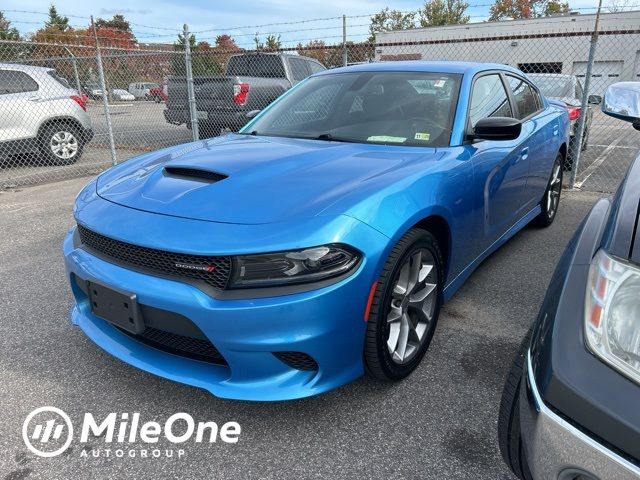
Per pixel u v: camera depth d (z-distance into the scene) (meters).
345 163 2.51
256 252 1.88
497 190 3.23
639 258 1.26
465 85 3.17
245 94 9.09
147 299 2.01
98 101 12.30
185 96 9.66
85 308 2.58
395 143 2.90
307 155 2.65
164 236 2.01
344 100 3.33
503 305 3.31
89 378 2.57
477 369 2.59
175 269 2.01
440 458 2.01
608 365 1.19
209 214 2.07
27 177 7.94
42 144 8.59
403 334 2.41
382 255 2.06
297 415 2.27
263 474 1.95
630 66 19.84
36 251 4.48
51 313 3.27
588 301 1.29
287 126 3.34
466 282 3.66
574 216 5.41
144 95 11.33
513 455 1.58
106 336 2.40
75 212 2.49
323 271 1.92
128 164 2.98
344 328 2.00
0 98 8.04
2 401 2.39
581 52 21.67
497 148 3.17
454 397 2.37
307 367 2.02
